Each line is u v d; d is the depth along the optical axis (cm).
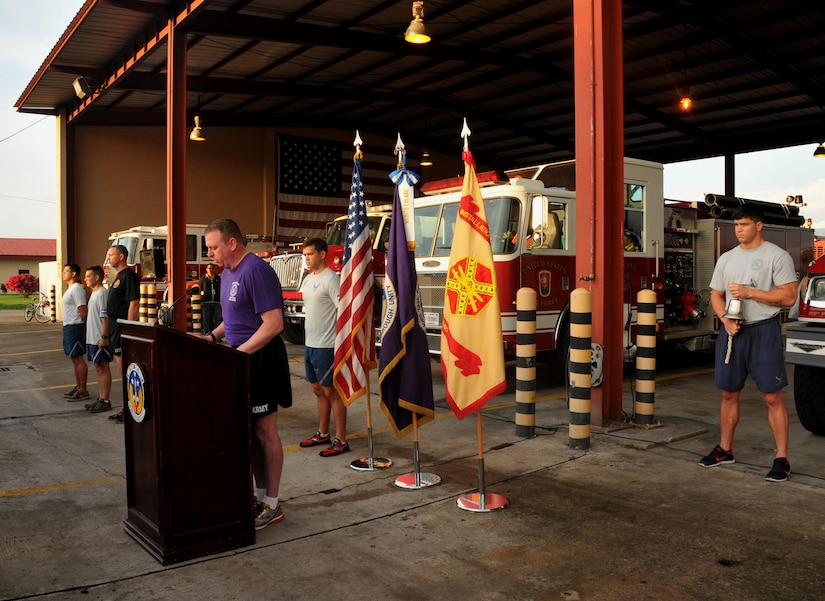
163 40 1298
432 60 1727
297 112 2244
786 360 509
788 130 2178
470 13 1435
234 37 1352
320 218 2380
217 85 1767
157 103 1961
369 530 398
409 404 470
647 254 911
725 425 505
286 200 2309
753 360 475
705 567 340
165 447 349
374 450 580
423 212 904
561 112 2222
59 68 1589
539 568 343
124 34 1384
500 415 711
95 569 348
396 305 472
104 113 1986
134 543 382
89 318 765
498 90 2011
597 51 606
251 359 397
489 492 460
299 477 504
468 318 440
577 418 561
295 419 714
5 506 448
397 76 1866
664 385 881
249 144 2267
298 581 333
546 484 475
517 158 2831
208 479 363
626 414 660
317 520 414
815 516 405
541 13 1447
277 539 385
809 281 510
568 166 895
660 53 1620
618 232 621
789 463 491
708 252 1015
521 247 807
